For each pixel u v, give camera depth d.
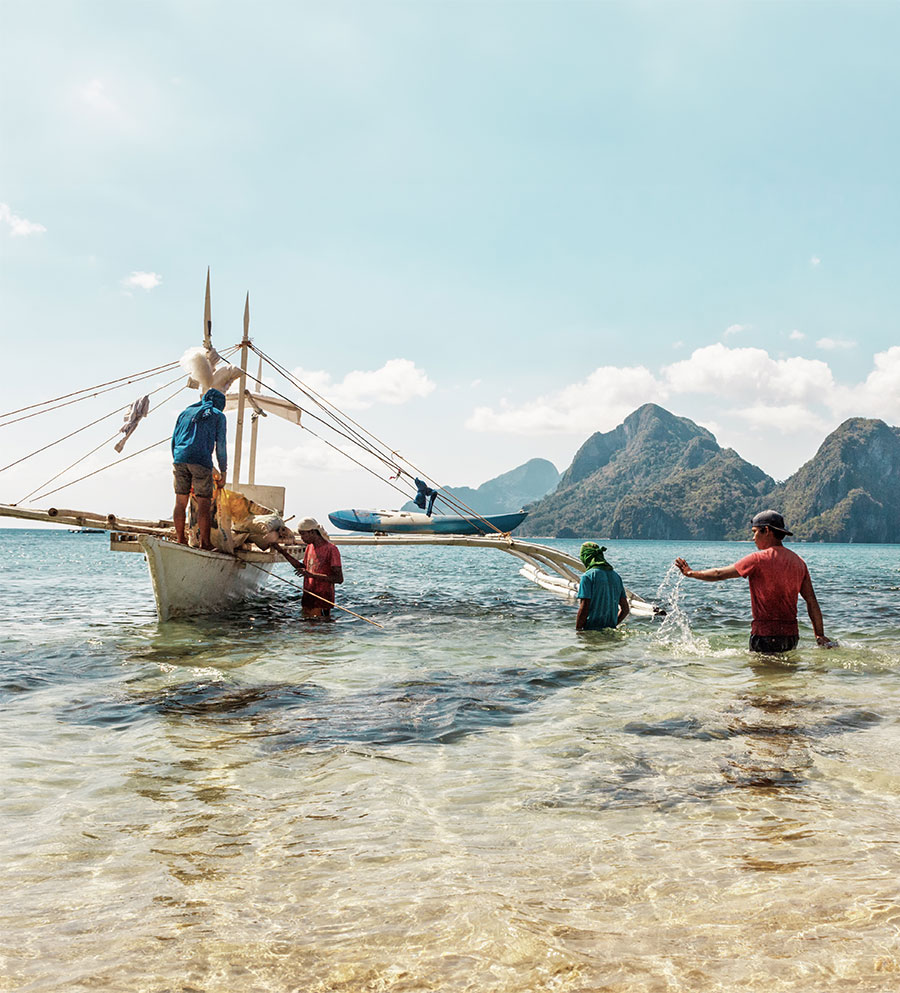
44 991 1.78
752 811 3.19
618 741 4.37
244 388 15.30
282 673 6.54
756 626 7.66
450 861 2.65
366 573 23.75
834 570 33.94
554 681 6.23
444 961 1.92
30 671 6.54
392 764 3.92
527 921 2.14
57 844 2.81
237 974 1.86
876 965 1.86
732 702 5.41
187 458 10.32
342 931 2.11
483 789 3.51
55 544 80.38
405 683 6.12
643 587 18.12
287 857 2.70
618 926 2.12
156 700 5.44
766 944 1.99
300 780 3.65
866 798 3.35
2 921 2.18
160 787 3.53
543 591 15.94
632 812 3.19
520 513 18.36
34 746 4.23
